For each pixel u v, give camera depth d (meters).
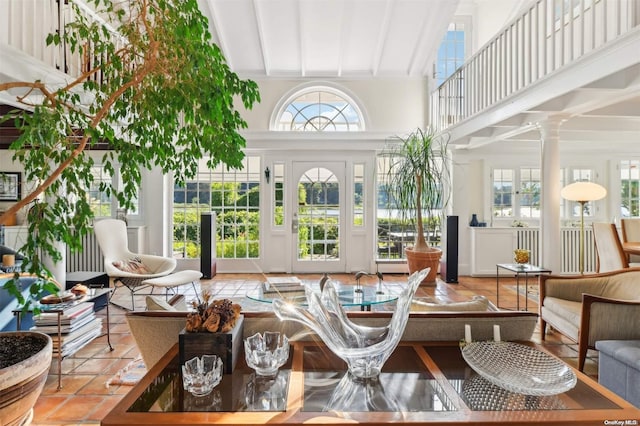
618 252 4.41
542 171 3.98
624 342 2.25
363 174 6.50
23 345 1.92
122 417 1.10
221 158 2.04
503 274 6.12
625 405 1.17
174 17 1.77
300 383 1.32
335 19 5.41
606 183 6.53
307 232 6.52
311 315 1.48
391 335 1.43
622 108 3.89
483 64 4.50
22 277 2.86
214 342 1.40
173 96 1.82
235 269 6.51
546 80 3.22
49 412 2.21
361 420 1.08
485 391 1.26
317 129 6.54
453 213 6.30
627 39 2.40
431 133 5.56
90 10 3.05
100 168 6.23
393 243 6.54
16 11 2.48
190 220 6.49
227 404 1.18
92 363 2.88
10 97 2.79
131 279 4.30
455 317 1.73
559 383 1.29
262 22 5.43
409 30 5.64
